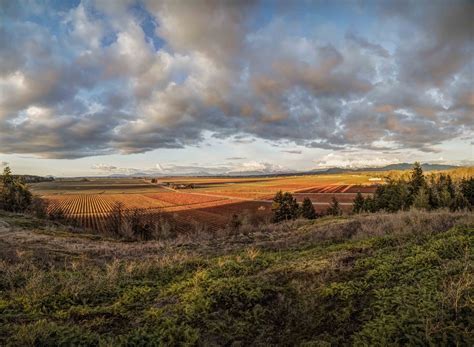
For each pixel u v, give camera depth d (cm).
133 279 1020
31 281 923
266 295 778
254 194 13362
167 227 4131
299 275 903
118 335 615
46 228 3003
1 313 710
